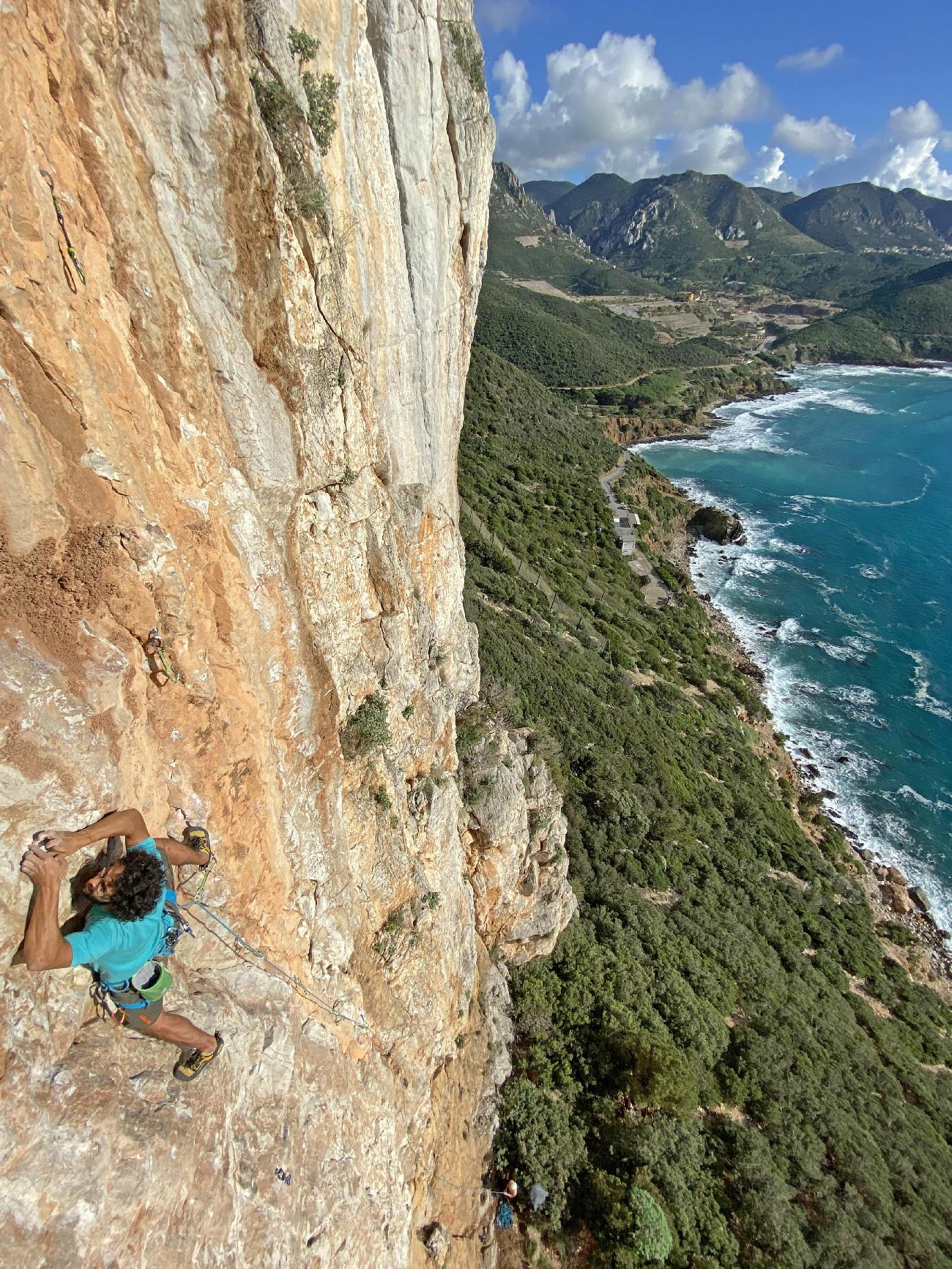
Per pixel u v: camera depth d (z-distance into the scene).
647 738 47.09
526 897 24.12
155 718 7.19
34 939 4.95
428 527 18.98
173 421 7.48
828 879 44.44
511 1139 19.38
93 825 5.64
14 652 5.59
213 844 8.07
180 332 7.48
